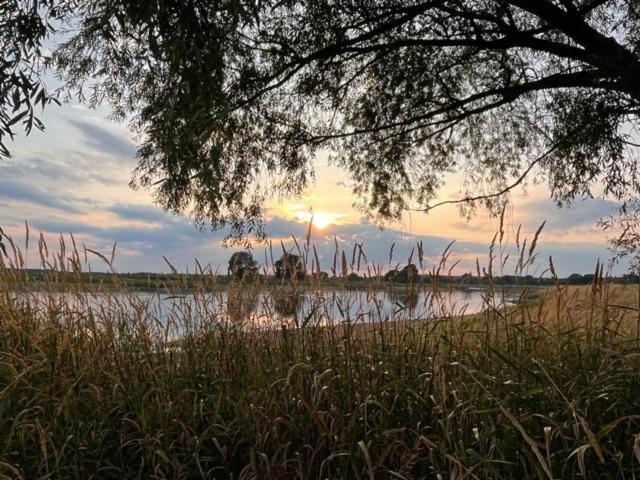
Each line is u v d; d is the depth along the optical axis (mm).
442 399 2934
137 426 3189
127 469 3127
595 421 2902
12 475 2926
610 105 8406
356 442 2922
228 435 3160
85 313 4270
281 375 3469
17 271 4594
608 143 8805
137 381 3695
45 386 3594
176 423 3318
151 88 6871
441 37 9648
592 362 3211
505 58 10445
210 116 4793
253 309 4129
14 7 3770
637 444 2330
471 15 8859
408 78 10070
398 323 3715
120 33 4930
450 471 2652
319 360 3568
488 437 2719
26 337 4145
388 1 8914
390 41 9523
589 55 8117
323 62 9250
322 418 2975
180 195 7445
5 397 3256
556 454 2662
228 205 8875
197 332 4184
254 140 9289
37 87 3643
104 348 4008
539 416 2715
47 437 3049
